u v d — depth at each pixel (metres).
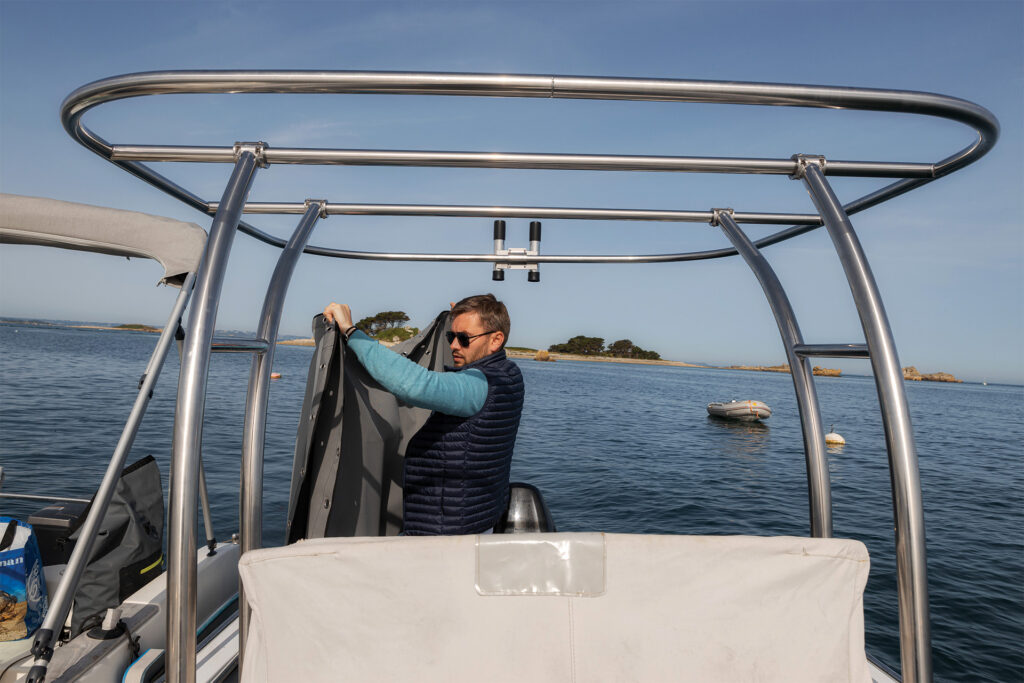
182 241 1.82
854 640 1.00
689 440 23.62
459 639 0.98
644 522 10.99
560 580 1.00
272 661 0.97
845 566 1.01
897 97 1.14
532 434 22.89
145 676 1.77
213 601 2.33
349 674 0.98
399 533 1.93
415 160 1.39
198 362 1.00
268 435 16.25
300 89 1.13
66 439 13.51
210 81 1.10
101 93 1.13
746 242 1.73
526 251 2.45
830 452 22.16
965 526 11.66
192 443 0.98
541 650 0.99
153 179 1.56
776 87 1.13
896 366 1.07
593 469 15.80
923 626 1.00
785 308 1.51
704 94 1.13
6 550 1.91
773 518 11.54
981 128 1.21
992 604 7.38
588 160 1.41
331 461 1.52
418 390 1.46
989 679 5.64
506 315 1.85
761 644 0.99
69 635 2.11
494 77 1.11
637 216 2.06
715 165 1.39
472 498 1.72
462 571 0.99
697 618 1.00
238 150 1.35
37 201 1.83
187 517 0.96
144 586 2.16
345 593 0.98
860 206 1.71
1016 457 23.50
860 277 1.16
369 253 2.53
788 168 1.38
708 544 1.01
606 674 0.98
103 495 1.53
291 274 1.48
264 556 0.98
